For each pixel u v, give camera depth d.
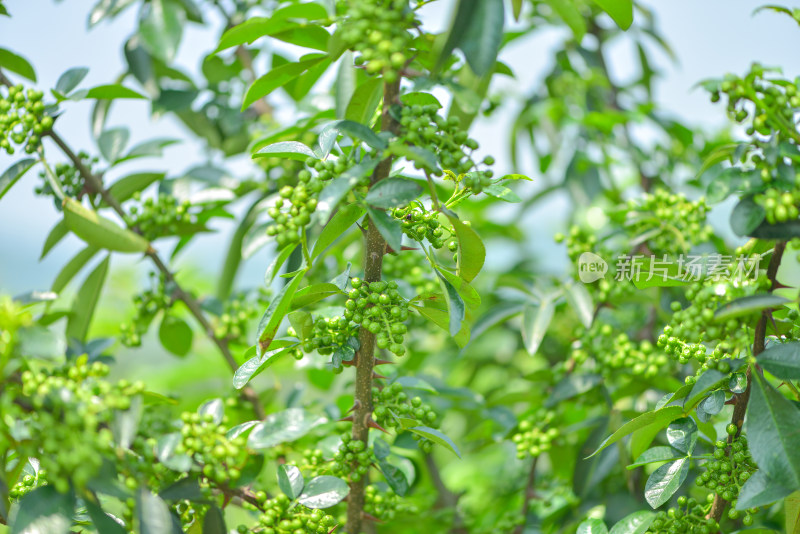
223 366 2.17
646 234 1.89
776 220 1.67
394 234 1.67
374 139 1.67
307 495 1.74
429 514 1.96
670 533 1.74
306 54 1.75
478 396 1.97
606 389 1.92
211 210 1.96
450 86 1.72
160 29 1.98
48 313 1.88
